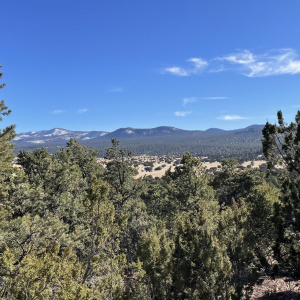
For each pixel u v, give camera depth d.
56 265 9.30
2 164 16.14
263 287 17.09
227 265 12.79
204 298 11.99
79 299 8.37
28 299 8.04
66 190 26.28
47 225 14.59
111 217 12.41
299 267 12.66
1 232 12.91
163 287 12.81
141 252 13.67
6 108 17.23
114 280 11.67
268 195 21.22
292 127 15.41
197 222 14.92
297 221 13.04
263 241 18.58
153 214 40.16
